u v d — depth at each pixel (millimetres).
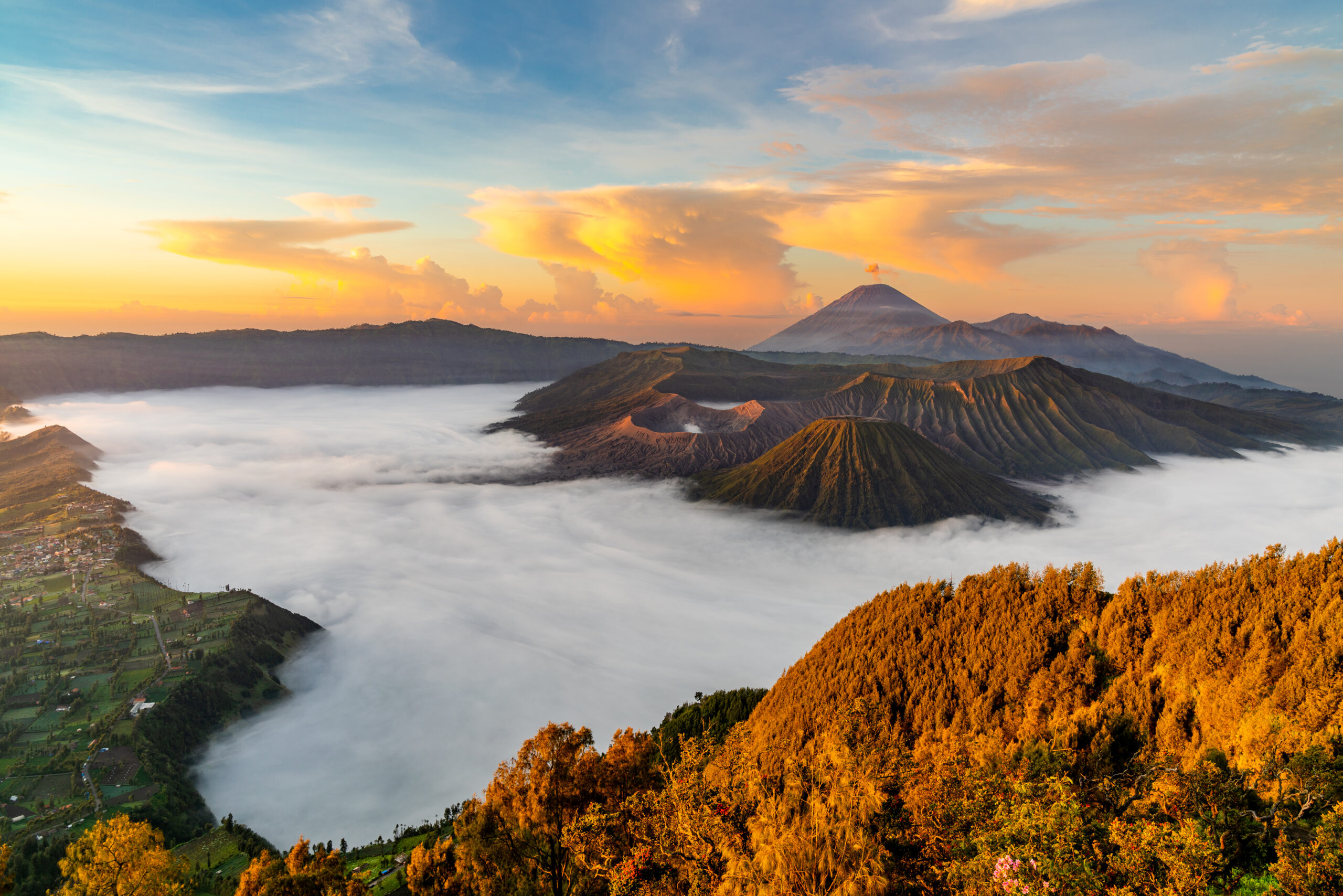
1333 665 34656
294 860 38406
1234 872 24422
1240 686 35719
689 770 37344
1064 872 23000
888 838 26953
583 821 35375
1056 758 32969
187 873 53031
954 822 27984
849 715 48625
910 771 31953
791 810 28203
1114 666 46469
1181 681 39094
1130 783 32031
